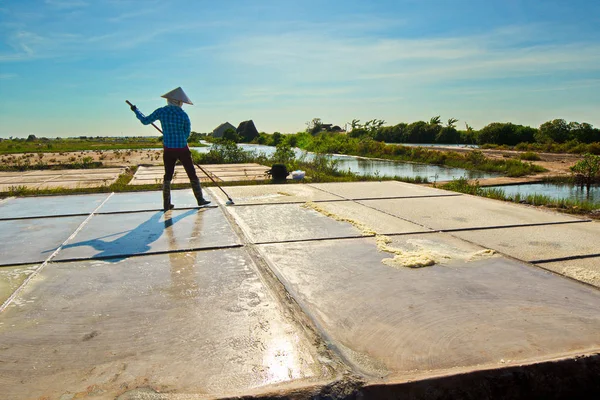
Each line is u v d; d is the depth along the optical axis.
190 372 1.76
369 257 3.32
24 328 2.17
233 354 1.90
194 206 5.55
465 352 1.91
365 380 1.70
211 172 11.91
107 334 2.10
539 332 2.10
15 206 5.69
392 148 25.88
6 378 1.73
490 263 3.16
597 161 10.38
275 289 2.67
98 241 3.81
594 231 4.10
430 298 2.52
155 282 2.80
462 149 28.77
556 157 22.20
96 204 5.80
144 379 1.71
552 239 3.81
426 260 3.17
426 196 6.27
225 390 1.64
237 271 3.00
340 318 2.26
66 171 13.31
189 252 3.47
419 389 1.70
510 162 16.56
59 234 4.09
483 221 4.55
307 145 34.69
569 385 1.84
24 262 3.23
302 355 1.90
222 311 2.35
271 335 2.08
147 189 7.71
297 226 4.34
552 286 2.70
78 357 1.89
